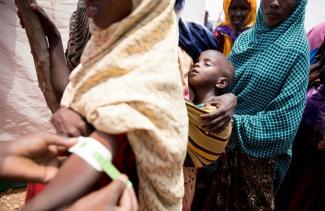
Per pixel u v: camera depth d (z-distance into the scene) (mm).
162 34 993
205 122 1542
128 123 857
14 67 3254
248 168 2039
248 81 2084
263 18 2160
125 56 930
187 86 1706
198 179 2150
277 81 1993
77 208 776
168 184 978
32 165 869
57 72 1523
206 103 1689
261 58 2076
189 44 1798
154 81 916
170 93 957
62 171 806
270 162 2049
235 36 3455
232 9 3471
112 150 878
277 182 2232
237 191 2094
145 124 877
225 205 2104
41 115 3469
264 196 2053
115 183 833
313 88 2428
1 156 831
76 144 858
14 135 3379
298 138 2520
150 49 960
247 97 2072
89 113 888
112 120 851
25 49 3281
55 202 757
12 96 3287
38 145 865
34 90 3391
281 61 2004
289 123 1934
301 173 2537
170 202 1017
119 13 982
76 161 817
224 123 1576
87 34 1644
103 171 835
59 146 890
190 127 1567
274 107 1976
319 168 2463
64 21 3326
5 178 828
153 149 924
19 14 1521
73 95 984
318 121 2322
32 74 3348
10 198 3418
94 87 936
